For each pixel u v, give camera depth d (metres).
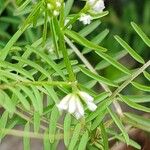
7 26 0.16
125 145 0.14
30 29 0.14
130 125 0.13
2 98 0.10
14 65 0.11
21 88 0.10
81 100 0.10
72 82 0.10
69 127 0.11
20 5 0.12
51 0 0.09
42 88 0.10
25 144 0.11
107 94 0.11
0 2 0.15
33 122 0.11
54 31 0.10
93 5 0.10
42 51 0.12
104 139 0.11
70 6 0.12
